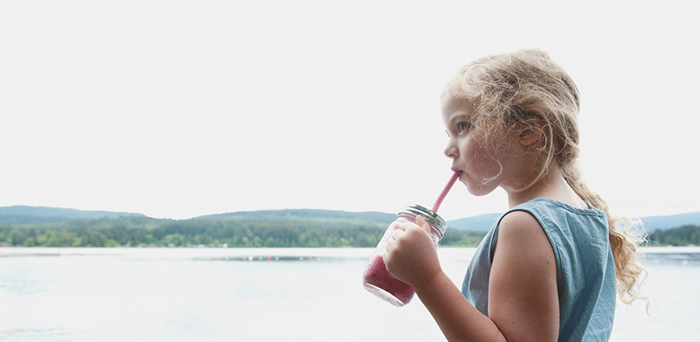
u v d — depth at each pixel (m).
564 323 0.67
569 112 0.75
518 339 0.62
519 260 0.65
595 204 0.83
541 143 0.73
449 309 0.65
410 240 0.67
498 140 0.73
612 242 0.84
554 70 0.77
